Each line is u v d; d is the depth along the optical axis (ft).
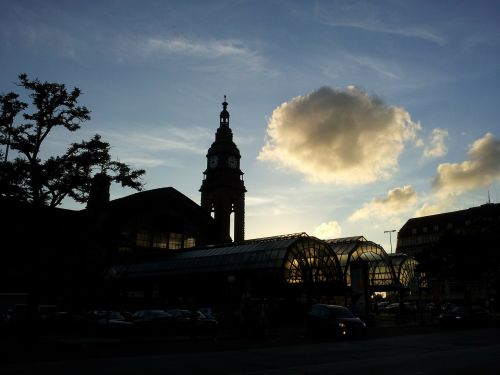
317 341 85.66
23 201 80.33
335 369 46.19
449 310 131.64
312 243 182.80
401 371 44.27
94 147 85.81
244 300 104.78
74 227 89.15
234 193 305.73
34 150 83.71
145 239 238.27
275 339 92.43
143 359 57.72
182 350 70.64
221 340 92.89
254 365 50.49
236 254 188.55
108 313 101.91
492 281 188.65
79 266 96.73
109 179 88.28
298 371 44.96
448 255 184.14
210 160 317.01
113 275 102.99
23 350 70.49
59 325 113.39
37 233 82.99
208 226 268.62
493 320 146.20
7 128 82.64
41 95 83.87
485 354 58.70
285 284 168.35
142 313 107.55
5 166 78.07
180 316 108.99
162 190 248.93
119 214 229.86
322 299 179.63
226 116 332.39
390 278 234.99
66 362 55.01
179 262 207.92
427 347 69.46
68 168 83.15
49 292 126.11
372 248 230.68
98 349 73.15
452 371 43.98
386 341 82.48
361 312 125.29
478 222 187.73
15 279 138.31
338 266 189.57
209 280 191.72
